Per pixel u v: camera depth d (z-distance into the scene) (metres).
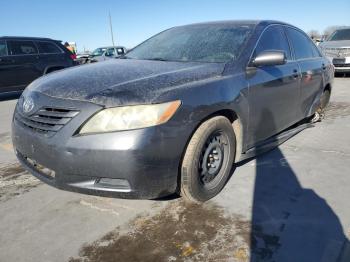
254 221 2.60
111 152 2.28
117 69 3.00
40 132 2.51
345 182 3.26
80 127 2.35
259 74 3.30
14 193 3.15
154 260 2.21
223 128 2.87
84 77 2.79
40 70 10.09
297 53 4.34
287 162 3.75
